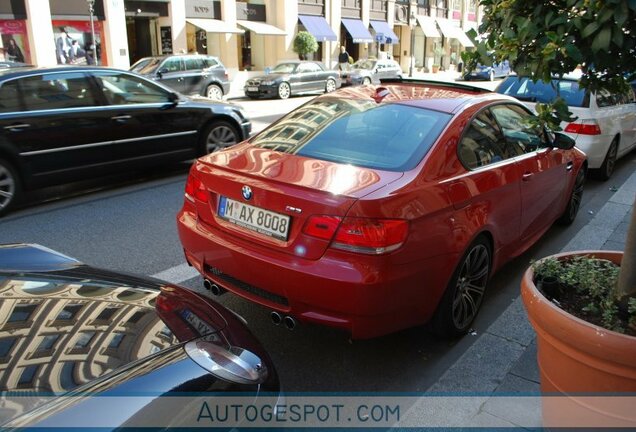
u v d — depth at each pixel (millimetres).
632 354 2016
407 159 3289
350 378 3209
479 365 3312
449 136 3482
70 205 6512
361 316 2871
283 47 28500
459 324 3561
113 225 5785
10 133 6008
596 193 7469
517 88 7992
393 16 36906
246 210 3211
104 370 1809
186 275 4527
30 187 6305
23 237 5398
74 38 21078
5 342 1871
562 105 2789
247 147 3820
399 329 3125
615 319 2412
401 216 2885
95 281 2438
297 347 3508
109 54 22047
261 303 3182
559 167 4930
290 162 3369
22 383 1687
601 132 7508
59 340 1916
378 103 3928
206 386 1933
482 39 2740
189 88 18406
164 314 2260
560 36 2328
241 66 27781
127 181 7715
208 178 3465
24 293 2219
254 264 3104
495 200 3695
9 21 19391
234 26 26172
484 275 3752
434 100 3928
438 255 3121
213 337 2236
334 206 2844
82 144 6652
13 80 6133
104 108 6840
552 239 5574
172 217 6078
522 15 2541
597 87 2740
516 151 4254
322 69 22844
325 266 2859
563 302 2643
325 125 3793
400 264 2889
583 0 2250
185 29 24422
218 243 3311
